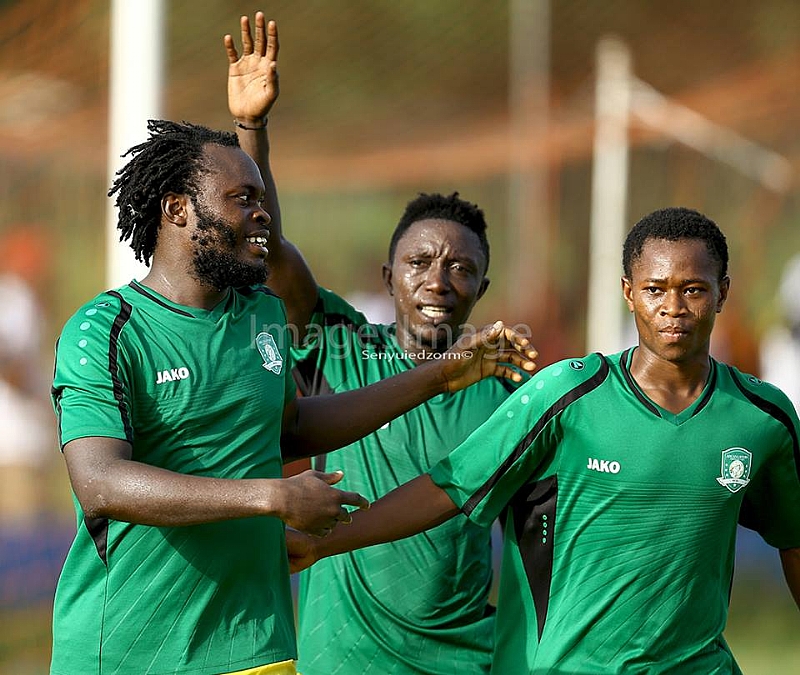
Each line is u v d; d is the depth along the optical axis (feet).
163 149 42.01
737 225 171.32
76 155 141.49
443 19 132.26
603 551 43.47
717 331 162.09
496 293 200.44
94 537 40.16
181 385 40.47
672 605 43.29
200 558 40.27
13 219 146.92
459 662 52.70
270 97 50.75
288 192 192.34
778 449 44.11
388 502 45.60
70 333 40.32
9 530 130.62
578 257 186.91
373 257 204.23
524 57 147.23
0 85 119.34
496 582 111.14
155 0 81.61
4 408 141.28
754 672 91.66
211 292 42.34
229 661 40.37
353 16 126.41
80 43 111.24
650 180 170.50
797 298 151.84
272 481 37.32
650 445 42.91
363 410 47.39
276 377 42.75
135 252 43.21
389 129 152.46
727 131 153.58
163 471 37.55
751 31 137.69
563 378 43.70
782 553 47.44
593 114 155.63
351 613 53.11
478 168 174.70
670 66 146.61
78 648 40.16
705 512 43.09
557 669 43.65
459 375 47.85
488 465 44.37
